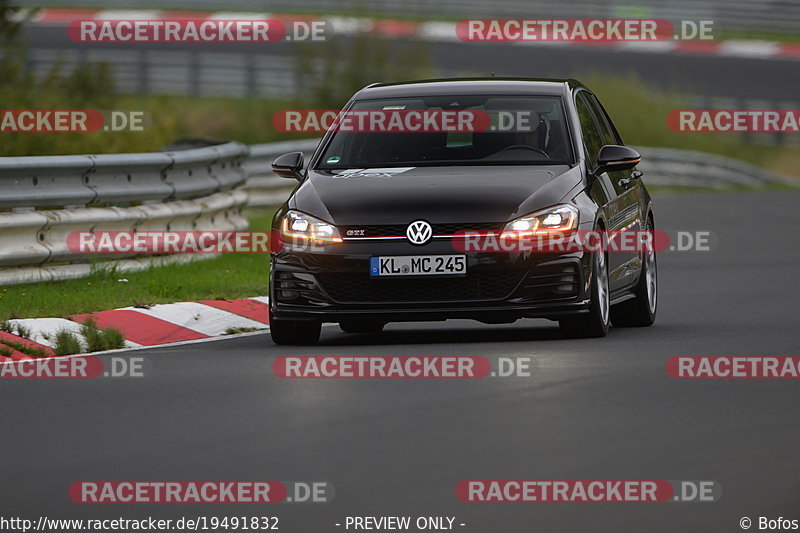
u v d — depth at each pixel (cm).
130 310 4091
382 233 3578
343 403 2777
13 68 6969
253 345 3750
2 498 2078
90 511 2003
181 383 3067
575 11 17412
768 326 3978
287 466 2223
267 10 16250
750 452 2288
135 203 5506
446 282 3553
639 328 4044
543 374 3077
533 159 3825
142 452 2353
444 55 15812
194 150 5512
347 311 3588
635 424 2516
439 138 3909
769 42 18050
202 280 4784
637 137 14275
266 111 11275
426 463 2225
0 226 4375
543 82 4131
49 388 3031
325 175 3828
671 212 9344
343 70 11294
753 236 7562
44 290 4353
